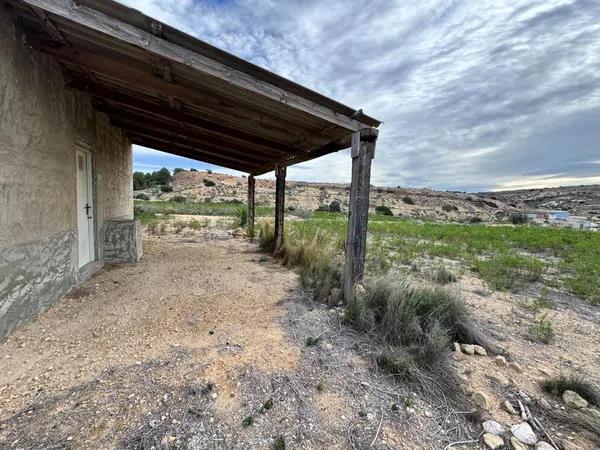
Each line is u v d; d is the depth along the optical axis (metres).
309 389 1.75
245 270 4.64
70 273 3.32
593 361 2.25
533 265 5.41
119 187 6.03
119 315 2.73
